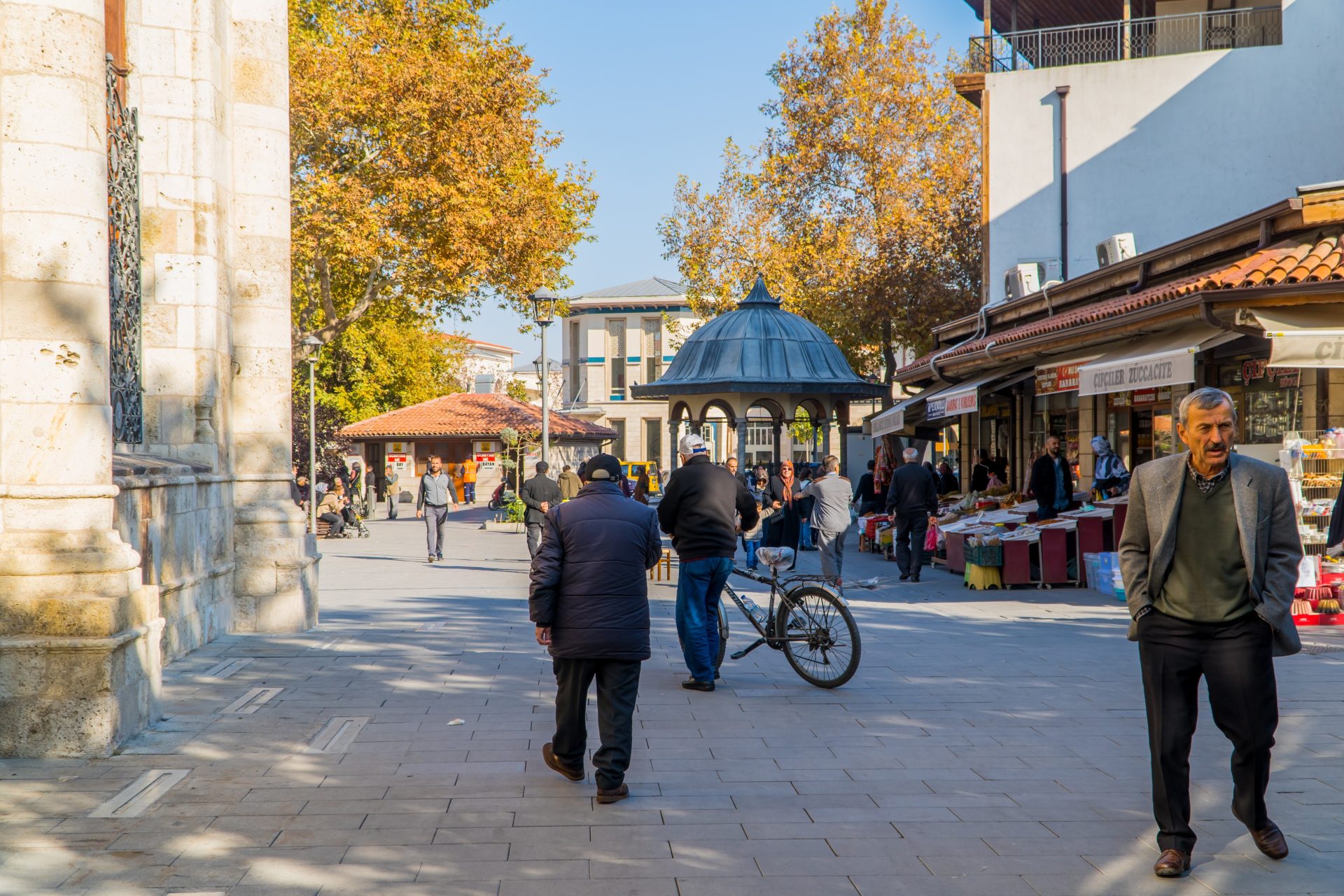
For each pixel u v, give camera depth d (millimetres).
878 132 35500
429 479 21422
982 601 13828
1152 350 13047
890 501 16266
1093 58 28297
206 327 10688
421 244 28219
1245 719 4578
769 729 7086
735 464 18984
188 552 9953
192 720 7305
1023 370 19578
